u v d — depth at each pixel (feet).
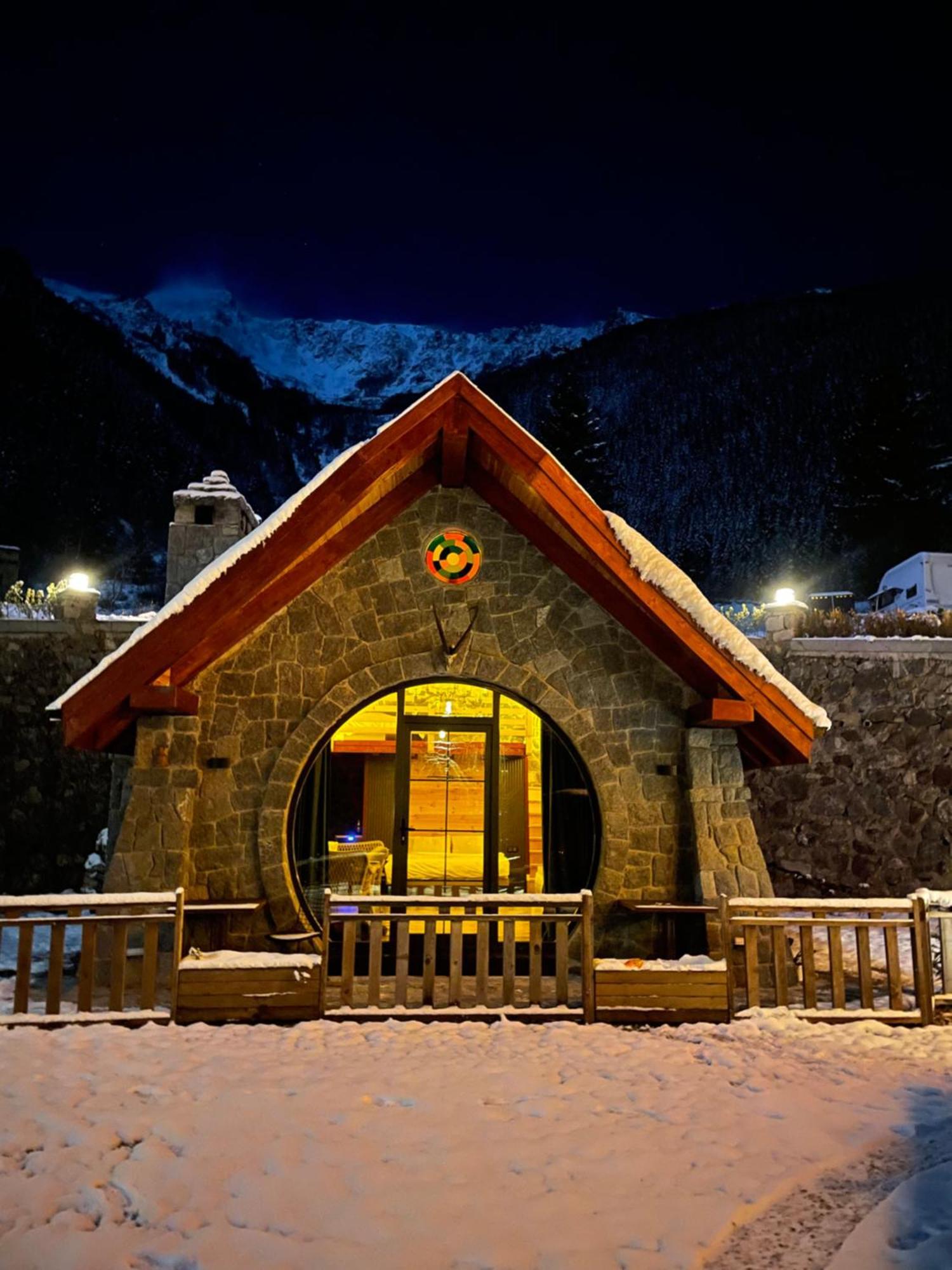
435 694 35.04
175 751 30.07
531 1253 12.44
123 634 50.37
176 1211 13.57
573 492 28.99
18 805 48.26
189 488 52.42
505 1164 15.28
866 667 50.93
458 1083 19.33
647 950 30.96
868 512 129.08
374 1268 12.00
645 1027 24.57
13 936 39.37
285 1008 24.16
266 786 30.94
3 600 70.18
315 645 31.99
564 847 33.24
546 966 31.50
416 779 34.30
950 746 50.03
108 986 28.40
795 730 30.07
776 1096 18.95
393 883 33.32
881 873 48.91
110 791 48.47
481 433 28.89
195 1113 17.10
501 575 32.96
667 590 29.81
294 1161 15.10
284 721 31.42
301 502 28.25
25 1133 16.05
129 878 28.91
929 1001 25.02
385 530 32.94
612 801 31.73
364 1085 19.01
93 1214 13.53
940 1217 13.08
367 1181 14.46
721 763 31.53
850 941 39.37
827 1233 13.43
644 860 31.55
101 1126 16.31
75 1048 21.21
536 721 35.09
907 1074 20.62
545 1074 20.15
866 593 128.36
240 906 28.02
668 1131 16.93
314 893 32.14
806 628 58.08
